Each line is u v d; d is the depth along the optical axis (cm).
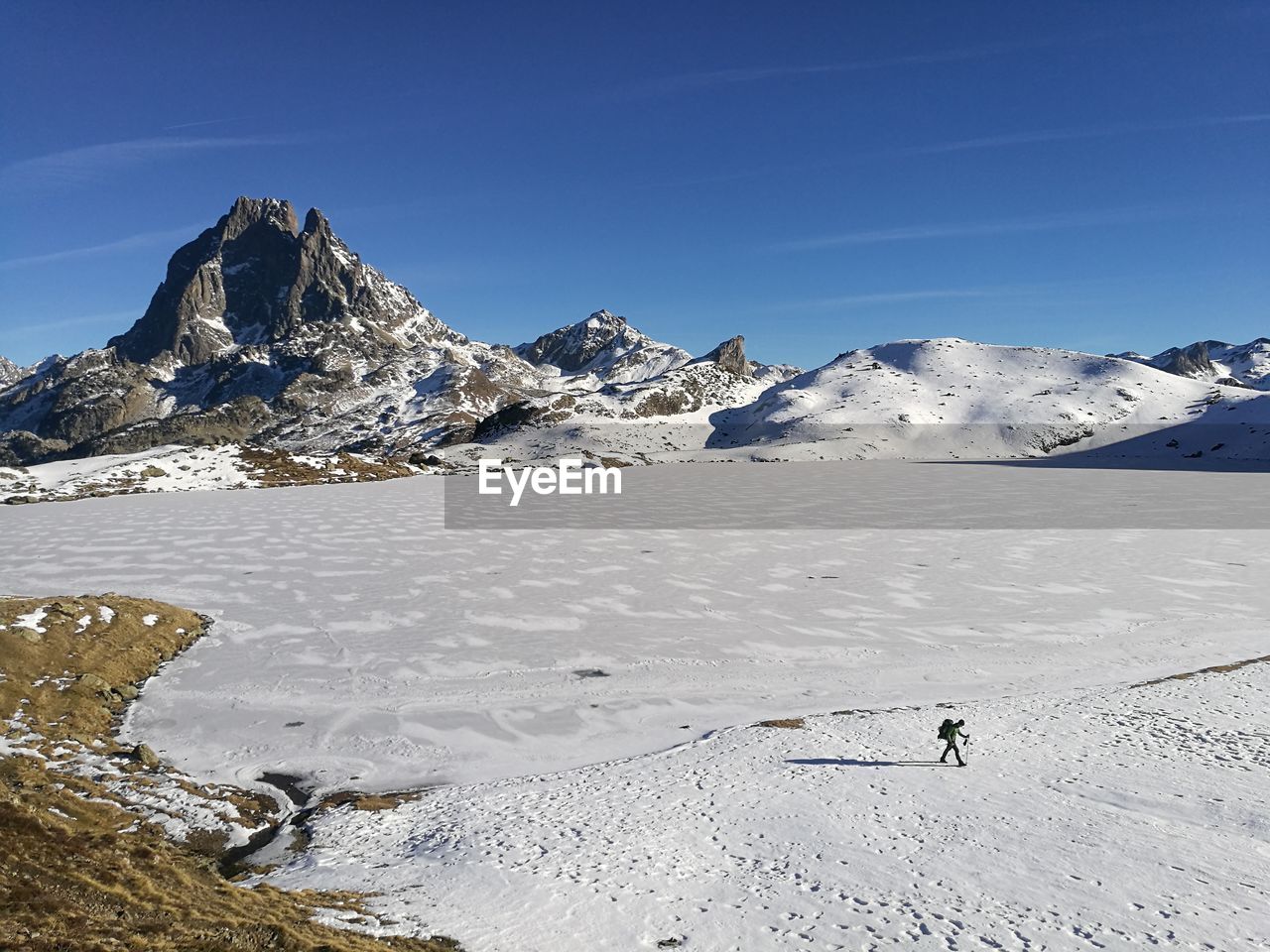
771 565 4753
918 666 2842
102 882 1182
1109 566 4659
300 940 1033
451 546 5400
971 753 1953
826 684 2667
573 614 3566
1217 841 1407
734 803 1672
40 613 2797
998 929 1126
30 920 972
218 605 3684
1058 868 1313
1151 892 1220
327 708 2455
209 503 7838
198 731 2272
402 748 2173
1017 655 2952
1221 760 1833
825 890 1267
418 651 3019
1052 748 1966
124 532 5831
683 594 3966
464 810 1723
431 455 17412
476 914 1199
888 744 2039
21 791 1622
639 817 1617
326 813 1762
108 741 2169
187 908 1127
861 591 4031
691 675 2758
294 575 4356
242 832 1659
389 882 1359
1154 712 2225
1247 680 2522
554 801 1748
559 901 1239
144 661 2802
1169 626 3319
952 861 1355
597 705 2491
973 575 4425
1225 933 1097
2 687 2256
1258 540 5606
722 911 1205
